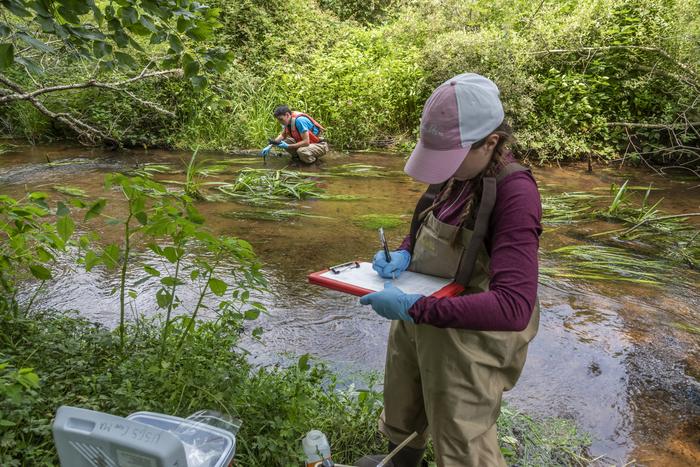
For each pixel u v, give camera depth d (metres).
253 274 2.75
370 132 10.97
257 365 3.29
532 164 9.93
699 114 9.33
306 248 5.56
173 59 2.91
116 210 6.44
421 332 1.85
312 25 12.61
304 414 2.49
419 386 2.09
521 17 11.13
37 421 2.10
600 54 10.19
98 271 4.75
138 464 1.36
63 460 1.47
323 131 10.77
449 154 1.64
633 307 4.57
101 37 2.58
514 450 2.77
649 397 3.36
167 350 2.84
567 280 5.08
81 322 3.23
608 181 8.88
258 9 12.24
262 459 2.21
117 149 10.23
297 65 11.66
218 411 2.38
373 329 4.04
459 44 10.26
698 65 9.14
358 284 1.87
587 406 3.24
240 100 10.90
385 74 10.95
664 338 4.06
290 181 8.14
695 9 9.18
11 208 2.65
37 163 8.95
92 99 10.34
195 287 4.53
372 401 2.65
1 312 3.01
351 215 6.73
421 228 1.98
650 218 6.54
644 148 9.97
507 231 1.64
